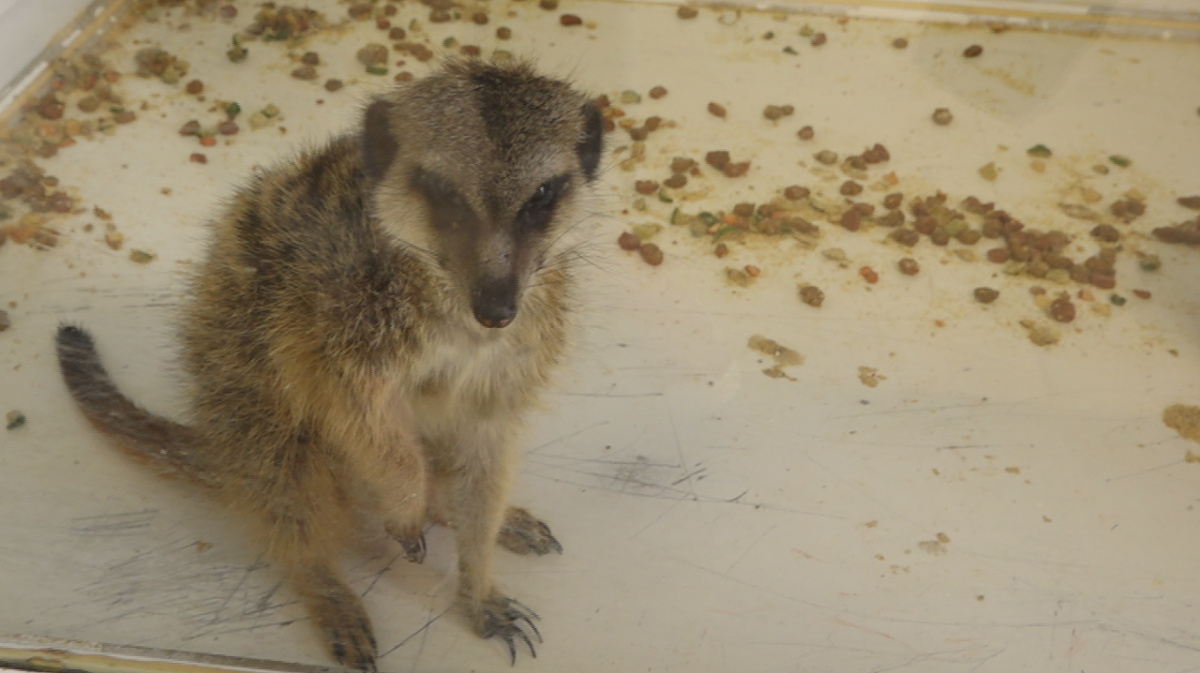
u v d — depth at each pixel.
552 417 0.91
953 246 0.99
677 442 0.90
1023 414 0.92
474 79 0.81
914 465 0.90
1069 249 0.99
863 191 1.01
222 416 0.85
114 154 0.97
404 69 1.03
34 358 0.90
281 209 0.83
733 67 1.08
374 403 0.83
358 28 1.06
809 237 0.99
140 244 0.94
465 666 0.83
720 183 1.01
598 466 0.90
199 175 0.97
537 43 1.07
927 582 0.87
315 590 0.85
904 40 1.14
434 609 0.85
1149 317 0.97
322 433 0.84
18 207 0.95
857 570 0.87
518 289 0.81
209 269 0.86
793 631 0.85
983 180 1.02
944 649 0.85
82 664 0.82
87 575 0.84
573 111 0.82
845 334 0.95
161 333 0.90
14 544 0.85
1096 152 1.04
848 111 1.05
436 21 1.08
